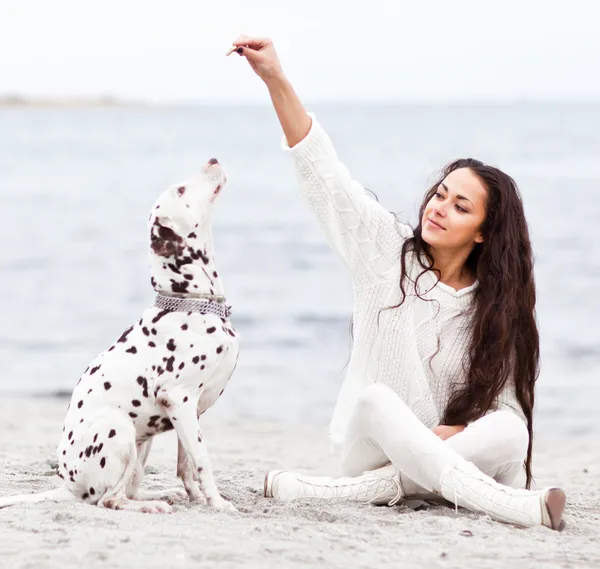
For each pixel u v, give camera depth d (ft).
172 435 26.02
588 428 30.30
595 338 42.78
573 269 59.06
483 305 14.57
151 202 104.99
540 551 11.16
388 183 120.78
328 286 55.52
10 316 48.03
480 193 14.70
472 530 12.01
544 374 37.47
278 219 85.61
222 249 68.54
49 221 87.45
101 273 60.75
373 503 14.01
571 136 243.60
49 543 10.59
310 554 10.43
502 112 526.98
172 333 13.03
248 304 50.70
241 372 38.01
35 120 522.88
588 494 17.87
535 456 24.86
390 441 13.33
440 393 14.71
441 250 15.11
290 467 20.88
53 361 39.68
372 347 14.85
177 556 10.17
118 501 12.85
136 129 380.58
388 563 10.34
